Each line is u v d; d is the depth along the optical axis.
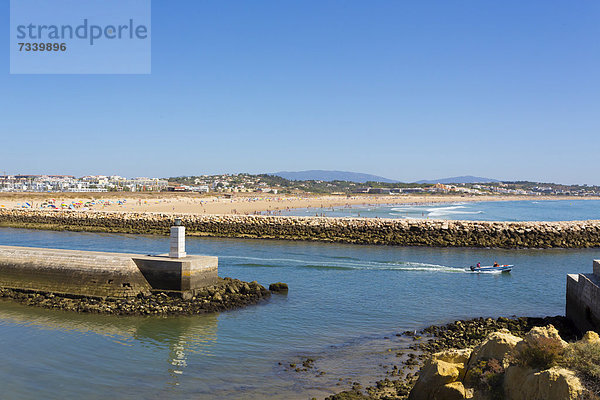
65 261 32.44
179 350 23.25
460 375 14.91
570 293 28.36
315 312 30.42
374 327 27.53
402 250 60.28
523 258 55.25
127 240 69.31
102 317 28.42
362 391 18.22
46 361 21.55
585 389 11.97
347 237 69.12
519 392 13.02
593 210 189.62
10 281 33.75
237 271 43.88
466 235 67.50
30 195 147.50
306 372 20.53
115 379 19.72
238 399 17.81
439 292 36.84
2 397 17.78
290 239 70.19
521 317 29.06
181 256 32.34
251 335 25.67
